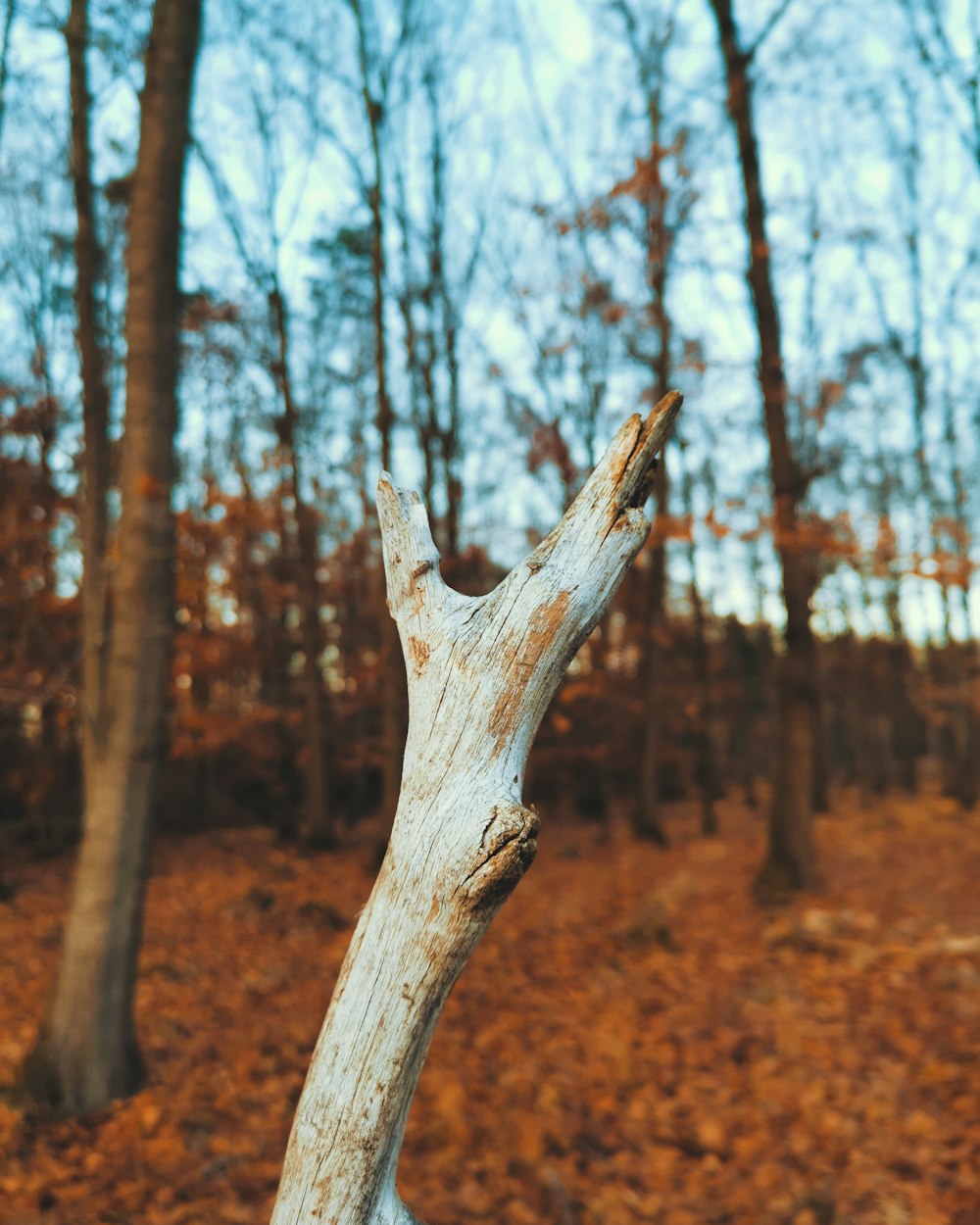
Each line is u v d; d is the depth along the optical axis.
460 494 11.88
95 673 4.48
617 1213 3.40
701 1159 3.81
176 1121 4.01
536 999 5.79
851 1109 4.07
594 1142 3.94
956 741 17.84
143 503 4.43
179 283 4.60
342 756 15.73
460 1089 4.35
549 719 12.88
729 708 22.38
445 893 0.95
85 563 4.63
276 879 10.62
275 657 13.76
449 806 0.97
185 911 8.83
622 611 13.82
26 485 8.31
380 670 12.77
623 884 10.05
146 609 4.42
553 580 1.01
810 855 8.58
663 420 1.07
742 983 5.95
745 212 8.34
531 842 0.95
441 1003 0.98
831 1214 3.30
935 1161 3.62
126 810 4.34
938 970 5.79
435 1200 3.50
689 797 23.91
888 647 20.19
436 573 1.12
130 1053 4.34
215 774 17.11
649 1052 4.84
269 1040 5.07
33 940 7.63
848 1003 5.42
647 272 8.57
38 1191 3.45
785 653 8.86
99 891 4.27
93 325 5.61
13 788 11.82
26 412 7.83
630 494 1.06
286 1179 0.98
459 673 1.01
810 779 8.69
